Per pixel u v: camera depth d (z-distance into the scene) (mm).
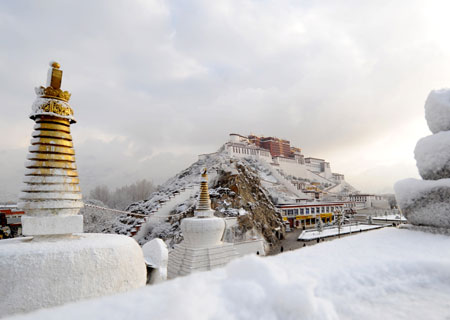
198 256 19453
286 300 2922
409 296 3736
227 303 2775
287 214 63688
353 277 4051
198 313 2430
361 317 3145
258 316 2736
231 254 20562
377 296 3709
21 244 6586
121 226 47688
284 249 41781
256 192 54812
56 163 7672
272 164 125125
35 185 7375
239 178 51844
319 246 5703
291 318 2855
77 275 6344
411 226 7551
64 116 7988
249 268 3404
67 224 7363
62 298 6105
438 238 6367
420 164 8023
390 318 3104
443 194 6891
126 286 7145
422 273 4391
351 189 166375
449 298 3695
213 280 3434
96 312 2529
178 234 38219
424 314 3258
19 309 5742
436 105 7941
